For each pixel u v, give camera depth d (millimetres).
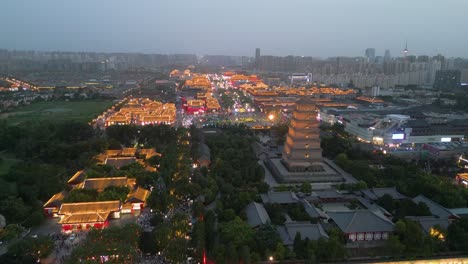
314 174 199000
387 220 133500
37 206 152125
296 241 119125
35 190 162125
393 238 121250
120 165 198750
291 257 117625
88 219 138125
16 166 196750
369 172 193500
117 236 113062
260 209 144875
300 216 143250
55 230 139375
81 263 96125
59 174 190375
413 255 120375
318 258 118062
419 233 121562
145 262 114688
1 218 136250
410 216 142125
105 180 169000
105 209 143875
